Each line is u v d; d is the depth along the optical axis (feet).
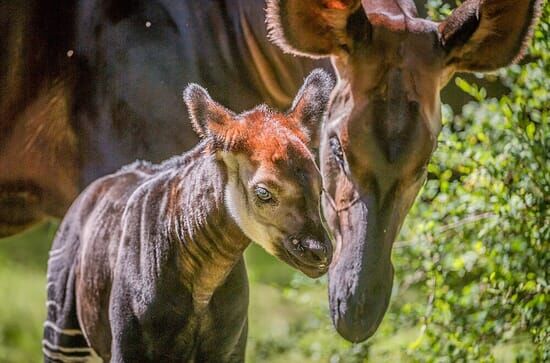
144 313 34.35
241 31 46.11
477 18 37.70
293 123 32.81
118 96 46.32
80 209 38.81
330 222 37.11
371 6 39.27
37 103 47.26
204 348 35.01
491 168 43.21
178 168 34.88
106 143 46.55
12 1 47.03
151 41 46.39
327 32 37.70
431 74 37.09
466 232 45.39
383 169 35.55
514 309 43.45
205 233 33.32
